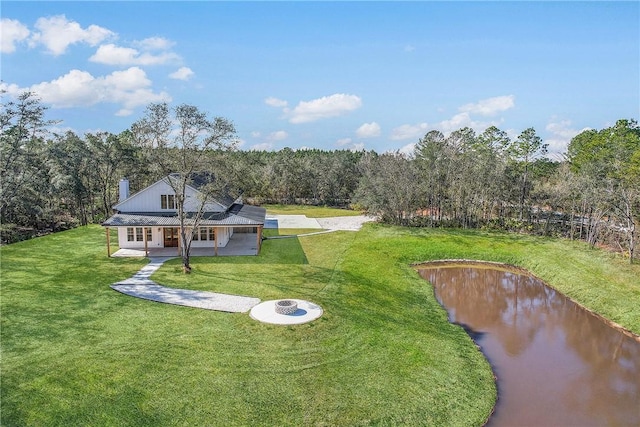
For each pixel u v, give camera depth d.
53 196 47.81
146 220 31.06
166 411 12.57
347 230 45.19
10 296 21.58
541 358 18.89
